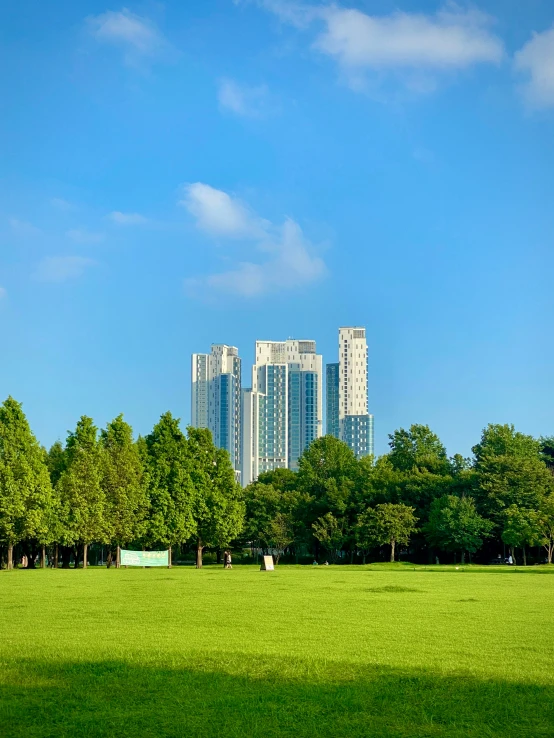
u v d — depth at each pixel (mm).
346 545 128875
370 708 15523
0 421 87688
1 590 47438
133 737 13617
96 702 15945
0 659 20359
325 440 147250
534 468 117625
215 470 109688
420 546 127750
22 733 13805
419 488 125875
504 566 103500
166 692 16797
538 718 14750
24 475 86125
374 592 46094
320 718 14812
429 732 13891
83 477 95125
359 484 131750
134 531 100188
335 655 21172
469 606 36219
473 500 117375
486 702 15859
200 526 107125
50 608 34406
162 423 109500
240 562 141125
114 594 43781
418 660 20469
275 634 25375
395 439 151750
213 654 21219
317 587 51375
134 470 101062
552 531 105125
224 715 14992
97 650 21812
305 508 133125
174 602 37938
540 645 23156
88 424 99562
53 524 91188
